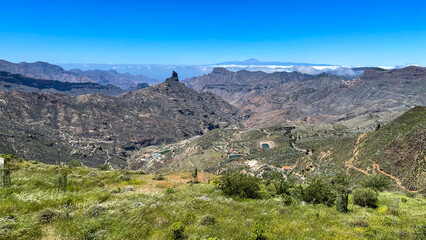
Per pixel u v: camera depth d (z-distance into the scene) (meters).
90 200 17.22
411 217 18.59
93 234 11.70
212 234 12.76
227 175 26.02
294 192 25.67
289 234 13.48
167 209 16.64
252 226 13.52
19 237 10.65
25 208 13.95
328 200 22.58
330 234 14.09
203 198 21.28
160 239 11.86
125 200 17.84
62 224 12.10
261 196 24.59
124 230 12.48
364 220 17.02
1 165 26.61
